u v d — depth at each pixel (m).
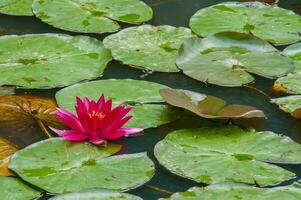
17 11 4.93
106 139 3.56
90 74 4.14
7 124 3.66
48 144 3.42
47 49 4.37
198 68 4.26
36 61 4.22
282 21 4.92
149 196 3.13
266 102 4.02
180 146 3.46
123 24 4.84
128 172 3.23
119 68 4.30
